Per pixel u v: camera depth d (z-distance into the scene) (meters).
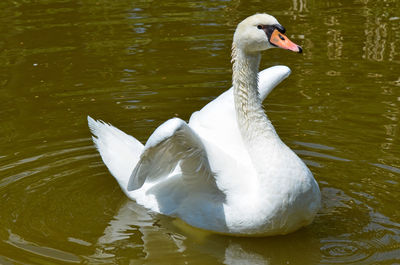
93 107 11.47
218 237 7.82
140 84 12.33
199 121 8.80
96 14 16.17
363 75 12.52
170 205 8.30
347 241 7.61
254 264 7.30
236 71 7.76
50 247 7.52
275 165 7.41
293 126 10.67
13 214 8.27
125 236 7.83
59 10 16.52
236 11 16.33
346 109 11.17
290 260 7.35
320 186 8.81
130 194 8.65
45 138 10.35
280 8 16.61
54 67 13.05
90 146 10.14
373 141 10.03
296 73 12.72
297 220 7.55
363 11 16.28
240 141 8.34
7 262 7.15
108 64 13.17
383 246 7.45
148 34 14.72
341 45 14.00
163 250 7.54
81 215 8.32
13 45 14.12
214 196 7.85
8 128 10.67
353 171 9.17
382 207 8.27
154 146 7.01
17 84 12.33
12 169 9.39
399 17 15.71
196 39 14.34
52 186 9.00
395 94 11.65
